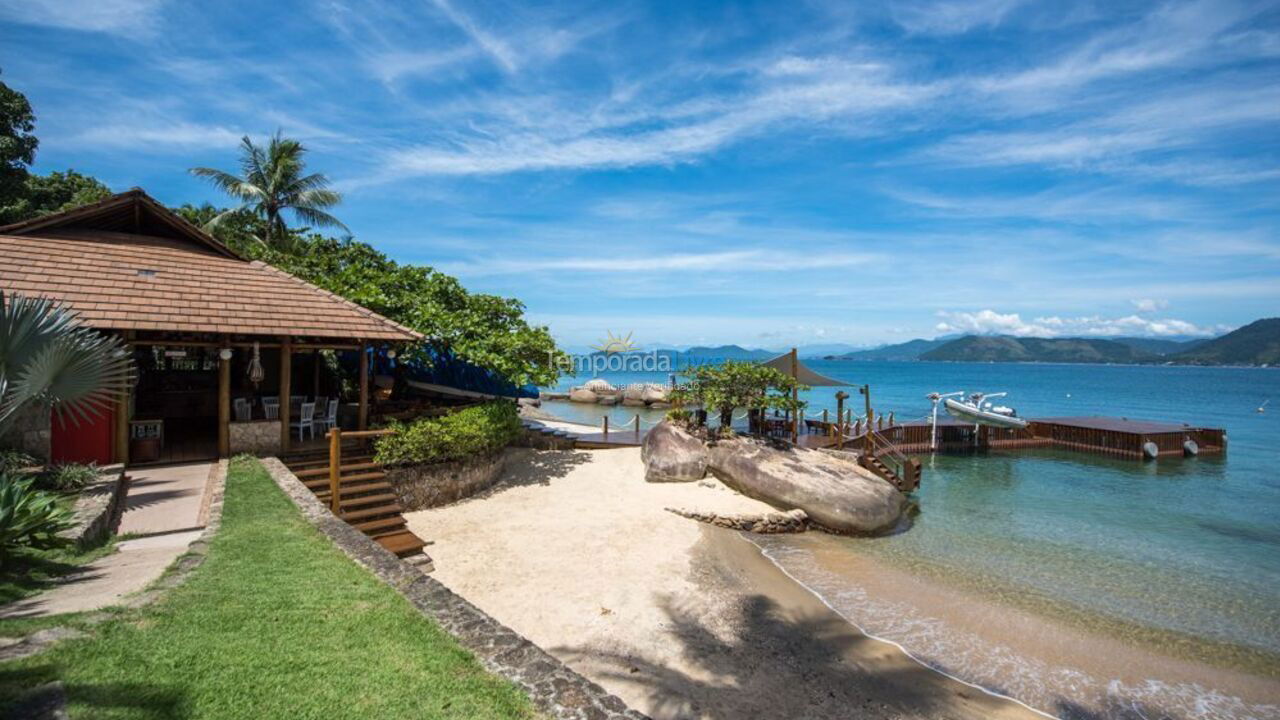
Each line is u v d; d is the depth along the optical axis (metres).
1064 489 23.52
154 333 12.66
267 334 13.10
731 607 11.02
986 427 33.97
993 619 11.16
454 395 21.52
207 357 20.50
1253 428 45.59
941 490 22.97
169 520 8.98
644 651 9.27
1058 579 13.29
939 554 14.89
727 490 18.06
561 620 9.99
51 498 7.51
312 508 9.66
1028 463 29.81
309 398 18.73
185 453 13.39
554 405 56.09
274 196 32.25
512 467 19.05
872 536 16.27
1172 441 32.19
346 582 6.68
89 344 8.66
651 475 18.67
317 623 5.55
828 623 10.77
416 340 15.34
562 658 8.94
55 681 3.99
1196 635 10.72
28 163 25.17
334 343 14.99
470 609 6.28
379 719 4.14
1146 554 15.25
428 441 14.74
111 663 4.33
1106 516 19.17
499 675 4.99
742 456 18.48
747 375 19.88
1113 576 13.58
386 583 6.80
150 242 14.67
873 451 23.12
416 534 13.16
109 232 14.48
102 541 7.91
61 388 8.30
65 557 6.95
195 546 7.50
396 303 19.17
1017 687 8.99
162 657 4.54
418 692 4.56
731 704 8.12
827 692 8.59
